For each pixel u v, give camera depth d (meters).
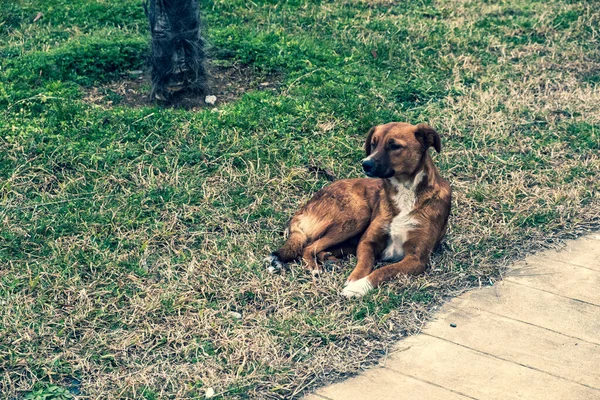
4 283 3.87
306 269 3.96
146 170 4.53
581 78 5.50
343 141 4.78
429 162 3.96
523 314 3.78
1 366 3.51
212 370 3.50
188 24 4.93
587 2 6.33
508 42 5.88
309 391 3.44
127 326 3.69
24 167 4.47
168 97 5.01
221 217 4.28
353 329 3.66
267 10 6.09
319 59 5.46
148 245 4.10
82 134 4.70
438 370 3.52
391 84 5.28
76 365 3.53
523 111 5.12
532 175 4.62
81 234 4.14
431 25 5.95
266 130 4.80
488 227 4.26
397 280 3.88
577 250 4.15
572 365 3.54
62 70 5.20
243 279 3.92
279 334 3.64
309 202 4.14
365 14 6.11
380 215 4.00
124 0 6.21
